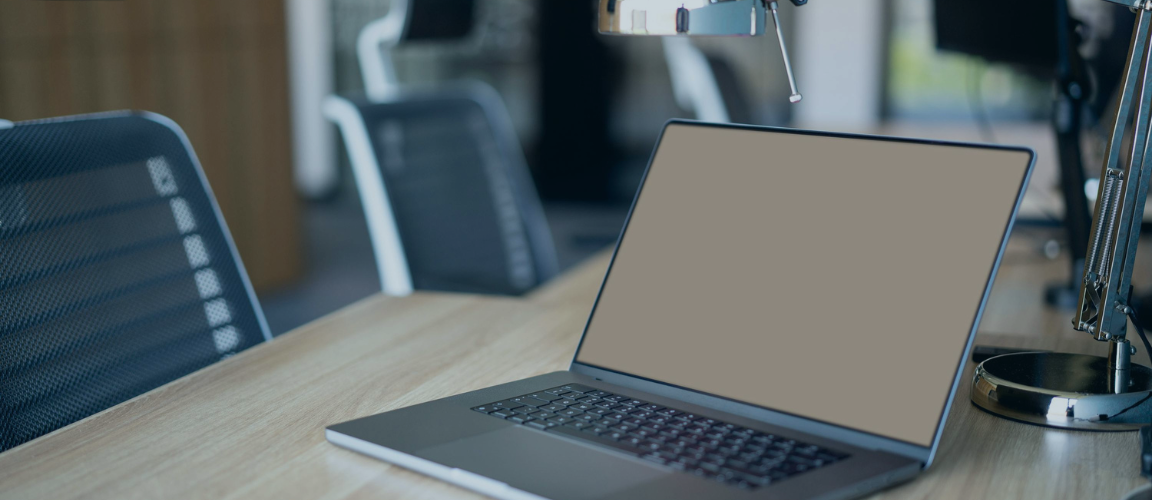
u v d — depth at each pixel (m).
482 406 0.76
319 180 6.37
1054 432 0.75
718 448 0.67
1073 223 1.22
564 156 6.36
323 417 0.78
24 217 0.94
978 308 0.68
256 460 0.69
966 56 1.65
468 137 1.84
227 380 0.88
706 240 0.84
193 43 3.68
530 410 0.75
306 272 4.55
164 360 1.02
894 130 3.34
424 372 0.91
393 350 0.98
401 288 1.64
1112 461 0.69
